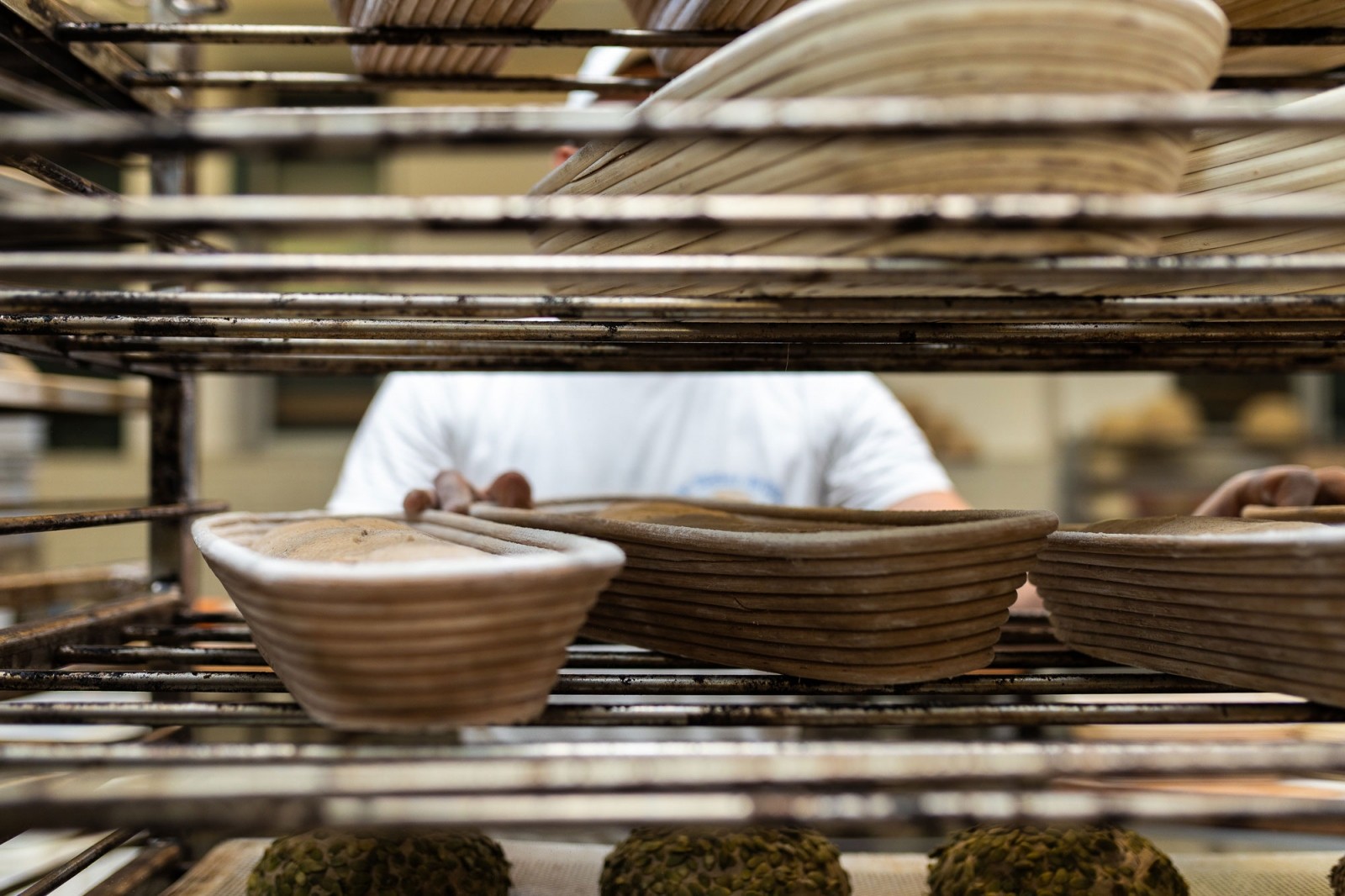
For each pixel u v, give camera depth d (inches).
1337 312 14.0
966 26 11.4
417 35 21.0
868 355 22.0
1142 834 25.7
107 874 23.8
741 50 12.6
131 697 23.4
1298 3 18.4
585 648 20.9
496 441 53.4
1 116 10.0
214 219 10.7
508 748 11.6
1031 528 16.2
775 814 10.8
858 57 11.9
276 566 11.9
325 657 12.1
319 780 10.8
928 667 16.4
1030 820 10.9
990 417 85.4
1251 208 10.9
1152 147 12.4
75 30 19.9
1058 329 18.7
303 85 23.2
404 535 16.9
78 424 79.2
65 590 31.7
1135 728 26.1
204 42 20.7
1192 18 12.0
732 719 14.7
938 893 19.9
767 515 23.6
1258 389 84.4
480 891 19.8
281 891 19.1
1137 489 78.0
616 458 53.1
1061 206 10.9
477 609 11.8
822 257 12.1
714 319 16.6
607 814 10.8
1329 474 24.6
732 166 13.3
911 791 11.3
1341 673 14.5
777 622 16.9
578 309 14.3
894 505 51.0
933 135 11.0
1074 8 11.3
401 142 10.6
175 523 27.5
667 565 18.2
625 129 10.7
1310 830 25.2
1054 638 23.1
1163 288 16.2
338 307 14.1
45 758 11.7
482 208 10.8
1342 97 13.1
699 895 18.7
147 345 21.4
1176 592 16.8
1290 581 14.6
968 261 12.1
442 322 18.2
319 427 81.6
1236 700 15.9
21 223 10.5
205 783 10.8
